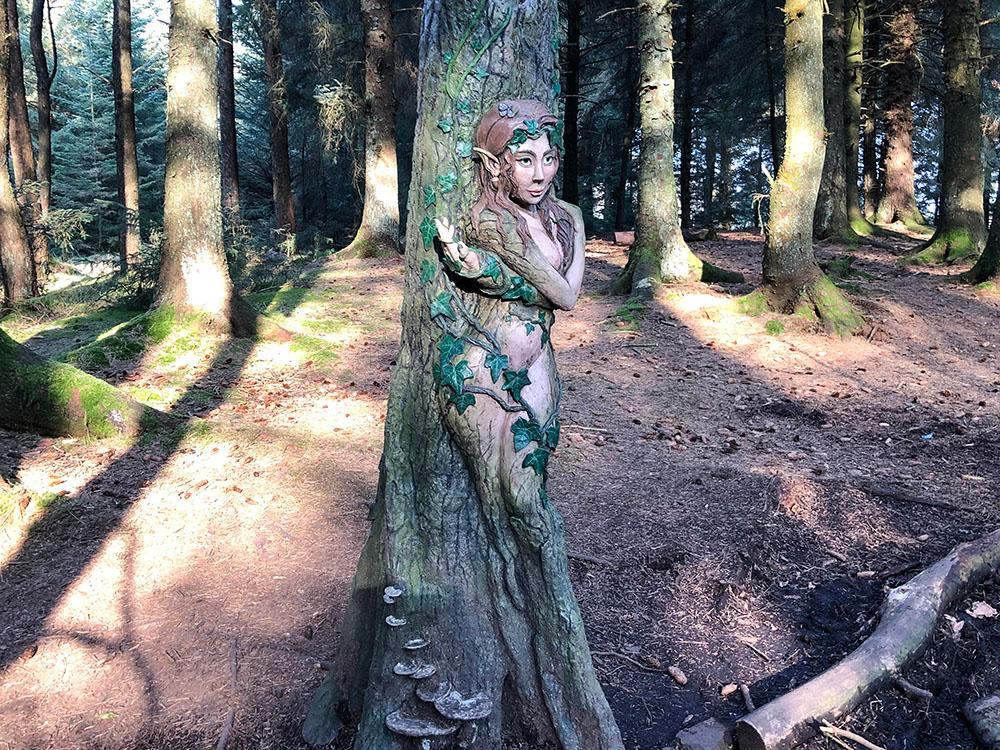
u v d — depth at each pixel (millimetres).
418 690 2854
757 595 4379
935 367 8602
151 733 3154
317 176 25812
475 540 2906
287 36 20984
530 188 2594
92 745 3090
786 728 3086
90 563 4312
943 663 3613
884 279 12484
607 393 7633
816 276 9742
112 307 11281
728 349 9078
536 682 2932
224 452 5750
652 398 7562
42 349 9172
